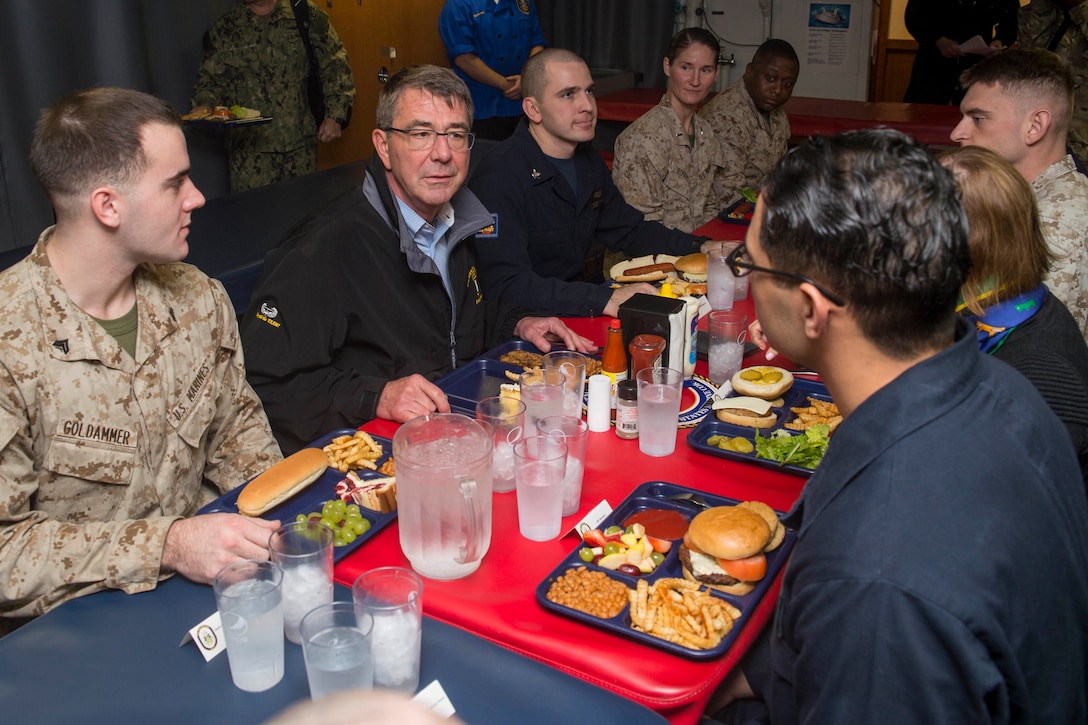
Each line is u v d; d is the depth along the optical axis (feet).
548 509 4.91
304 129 16.25
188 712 3.74
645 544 4.80
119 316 5.35
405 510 4.55
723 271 8.50
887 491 3.12
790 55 14.47
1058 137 7.80
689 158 13.08
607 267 13.07
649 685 3.90
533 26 18.57
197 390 5.75
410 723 1.65
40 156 4.82
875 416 3.25
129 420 5.31
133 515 5.42
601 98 19.39
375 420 6.50
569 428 5.34
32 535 4.65
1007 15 20.76
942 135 16.24
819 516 3.30
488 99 18.25
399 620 3.71
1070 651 3.33
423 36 21.11
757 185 15.39
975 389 3.33
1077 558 3.34
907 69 25.30
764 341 7.33
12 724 3.66
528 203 10.04
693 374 7.31
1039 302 5.50
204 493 6.21
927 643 2.92
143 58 14.71
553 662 4.13
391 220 7.45
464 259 8.18
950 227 3.11
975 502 3.06
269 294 6.95
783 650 3.78
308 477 5.45
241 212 11.03
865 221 3.08
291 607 4.18
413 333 7.72
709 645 4.10
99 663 4.04
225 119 14.35
